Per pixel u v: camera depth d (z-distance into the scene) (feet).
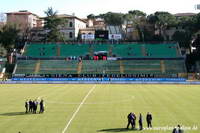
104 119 144.87
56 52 489.26
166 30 597.11
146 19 620.90
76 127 128.57
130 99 213.46
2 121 140.36
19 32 585.22
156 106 182.70
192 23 500.74
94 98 219.00
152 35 579.07
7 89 286.05
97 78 381.81
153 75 411.34
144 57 458.91
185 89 285.43
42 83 360.07
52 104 191.52
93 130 123.34
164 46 495.41
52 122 138.21
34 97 224.94
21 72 429.38
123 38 641.40
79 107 179.93
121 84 346.33
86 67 437.99
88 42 523.70
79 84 345.92
